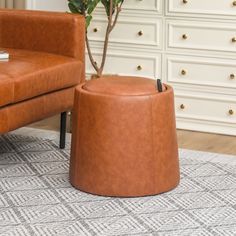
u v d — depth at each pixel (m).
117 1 3.67
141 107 2.58
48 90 3.02
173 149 2.72
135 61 3.87
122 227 2.34
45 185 2.79
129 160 2.60
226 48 3.62
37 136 3.57
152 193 2.66
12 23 3.38
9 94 2.71
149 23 3.77
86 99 2.63
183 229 2.33
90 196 2.66
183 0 3.65
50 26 3.28
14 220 2.39
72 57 3.26
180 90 3.80
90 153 2.65
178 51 3.74
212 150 3.42
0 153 3.25
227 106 3.70
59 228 2.33
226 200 2.63
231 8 3.55
